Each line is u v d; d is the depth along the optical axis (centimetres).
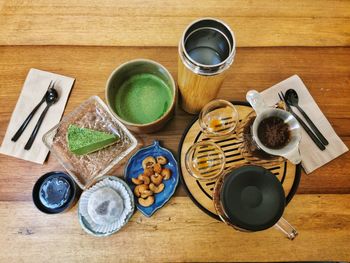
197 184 90
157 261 89
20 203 92
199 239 90
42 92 99
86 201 90
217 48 81
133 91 96
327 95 100
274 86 99
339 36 104
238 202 73
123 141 95
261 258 89
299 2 105
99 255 89
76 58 101
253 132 77
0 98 99
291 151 75
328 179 94
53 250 89
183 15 104
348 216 91
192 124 94
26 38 102
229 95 99
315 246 89
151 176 92
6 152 95
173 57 101
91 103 95
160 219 91
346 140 97
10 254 89
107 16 103
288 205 92
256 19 104
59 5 103
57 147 94
